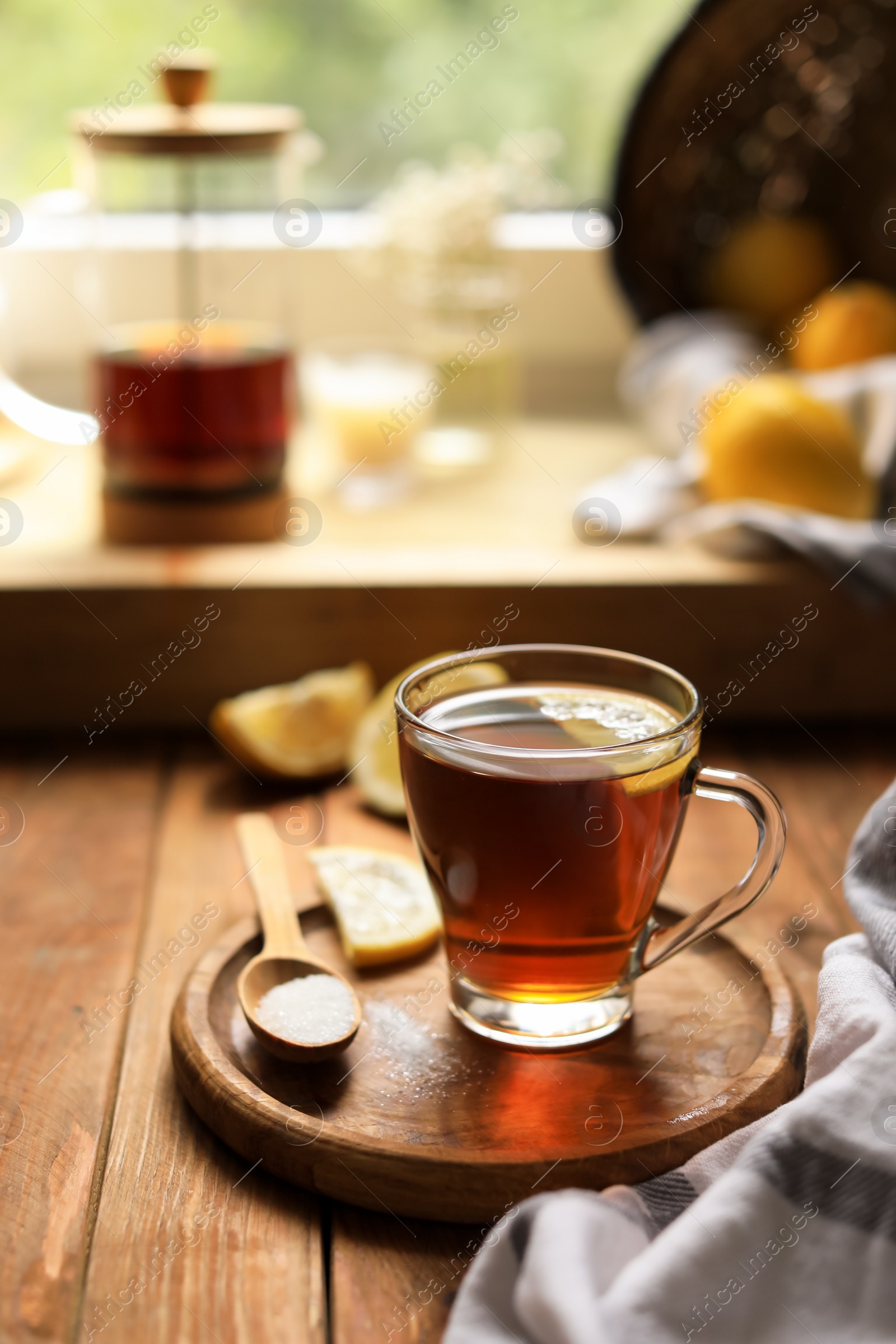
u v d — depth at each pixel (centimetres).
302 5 109
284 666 85
